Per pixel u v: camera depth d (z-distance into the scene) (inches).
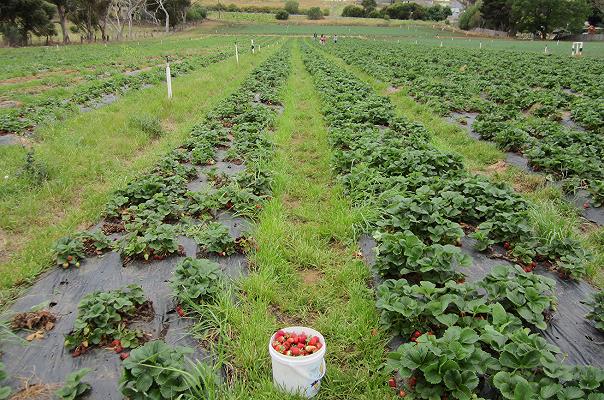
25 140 408.8
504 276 179.2
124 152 377.1
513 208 251.8
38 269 208.2
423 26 3668.8
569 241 219.5
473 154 391.2
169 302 186.5
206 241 221.1
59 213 274.2
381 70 887.1
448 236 217.9
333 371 152.9
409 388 139.9
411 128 434.9
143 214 248.4
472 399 128.3
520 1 2596.0
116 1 2429.9
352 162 328.8
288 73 879.7
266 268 205.2
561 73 832.9
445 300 160.4
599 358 161.6
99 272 207.8
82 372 140.9
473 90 660.7
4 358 157.1
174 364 137.9
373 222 249.4
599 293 177.3
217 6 4638.3
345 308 188.4
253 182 294.8
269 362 156.9
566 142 379.9
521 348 137.3
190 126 470.6
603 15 3002.0
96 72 900.6
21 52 1583.4
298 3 5064.0
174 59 1255.5
